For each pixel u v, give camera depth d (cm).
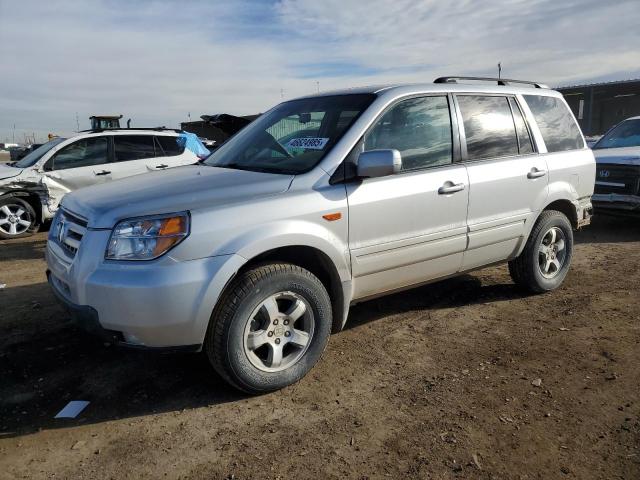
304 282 340
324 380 357
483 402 326
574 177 515
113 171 927
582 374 358
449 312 477
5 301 526
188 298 298
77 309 312
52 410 326
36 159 902
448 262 429
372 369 371
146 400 336
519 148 474
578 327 436
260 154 408
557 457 274
